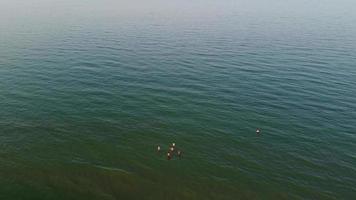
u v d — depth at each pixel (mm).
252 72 69125
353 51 84188
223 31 104375
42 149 42062
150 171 38781
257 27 110812
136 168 39219
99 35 95812
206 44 89000
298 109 53969
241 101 56250
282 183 37625
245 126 48656
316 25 115250
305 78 66375
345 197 35844
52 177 37000
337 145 44656
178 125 48625
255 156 42125
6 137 44125
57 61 72625
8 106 52188
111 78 64250
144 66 71188
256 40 93688
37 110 51375
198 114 51750
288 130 47875
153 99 56188
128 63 72750
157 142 44562
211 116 51219
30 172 37625
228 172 39125
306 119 50938
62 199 33844
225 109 53500
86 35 95375
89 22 114312
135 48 83938
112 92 58250
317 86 62719
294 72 69438
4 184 35500
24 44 84750
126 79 64000
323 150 43562
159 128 47781
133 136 45750
